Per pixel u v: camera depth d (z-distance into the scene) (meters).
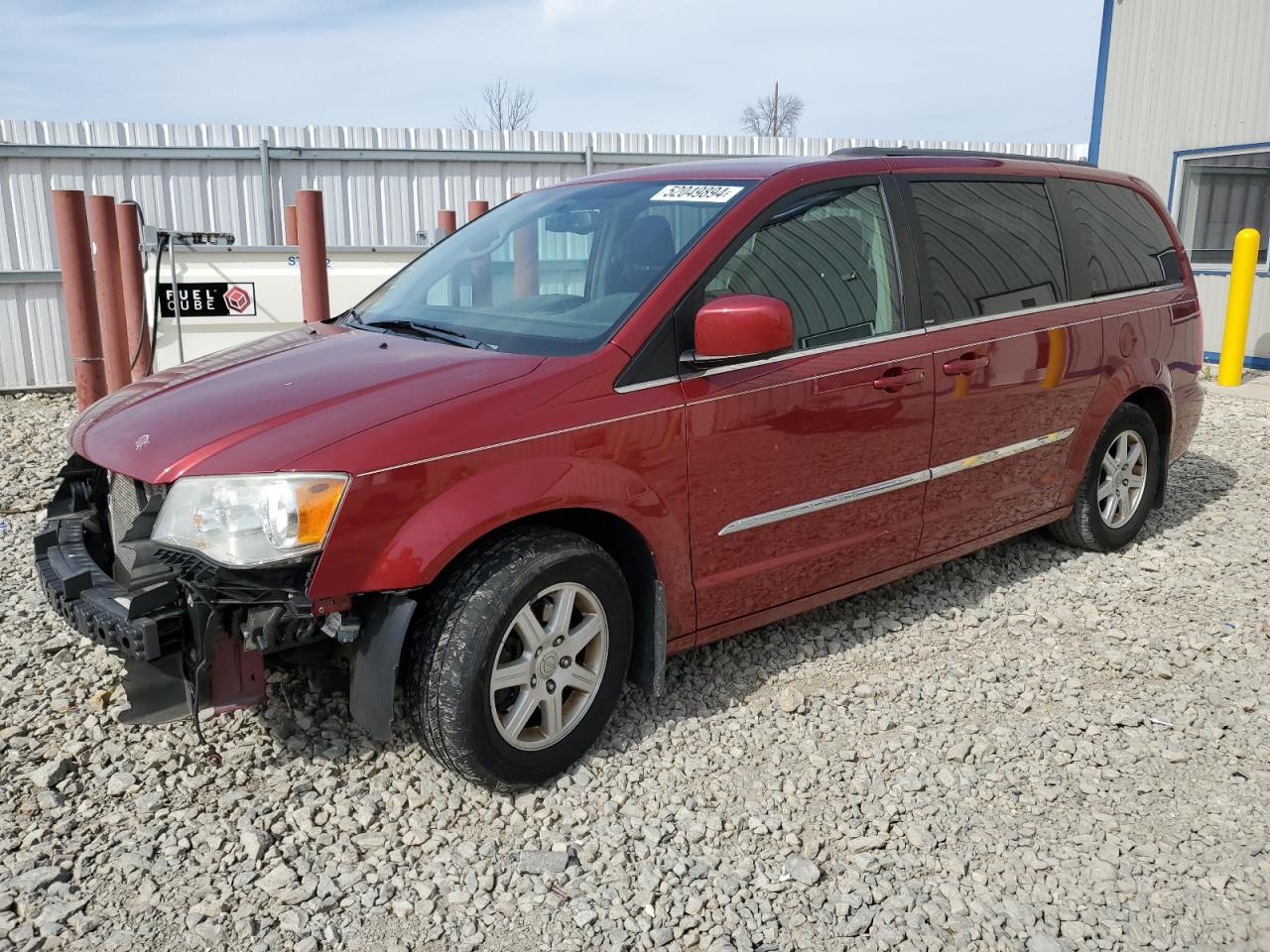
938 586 4.64
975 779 3.14
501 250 3.89
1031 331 4.26
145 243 7.80
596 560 3.06
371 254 8.65
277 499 2.60
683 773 3.18
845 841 2.86
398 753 3.24
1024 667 3.87
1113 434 4.87
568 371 3.03
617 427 3.04
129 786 3.04
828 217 3.70
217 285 8.06
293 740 3.29
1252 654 3.98
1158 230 5.25
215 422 2.85
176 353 8.13
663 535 3.18
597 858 2.78
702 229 3.40
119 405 3.29
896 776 3.16
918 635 4.14
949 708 3.56
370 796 3.02
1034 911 2.58
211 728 3.36
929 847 2.83
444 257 4.16
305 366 3.23
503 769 2.94
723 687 3.69
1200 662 3.89
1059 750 3.31
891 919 2.56
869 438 3.69
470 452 2.79
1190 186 11.28
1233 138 10.58
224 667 2.72
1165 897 2.62
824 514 3.63
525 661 2.94
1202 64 10.84
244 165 12.41
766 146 15.02
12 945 2.42
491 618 2.81
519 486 2.85
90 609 2.75
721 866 2.75
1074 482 4.73
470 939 2.46
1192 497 6.16
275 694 3.53
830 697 3.62
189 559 2.65
